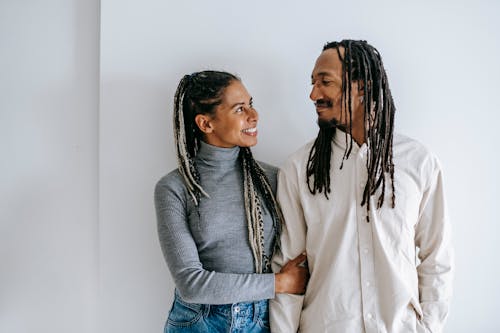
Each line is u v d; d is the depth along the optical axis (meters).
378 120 1.27
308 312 1.33
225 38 1.62
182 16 1.62
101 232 1.63
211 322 1.31
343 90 1.26
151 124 1.63
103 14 1.60
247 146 1.38
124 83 1.61
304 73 1.63
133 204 1.64
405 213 1.28
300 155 1.39
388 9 1.62
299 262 1.37
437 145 1.64
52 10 1.66
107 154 1.62
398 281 1.24
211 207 1.35
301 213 1.38
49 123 1.67
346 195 1.31
